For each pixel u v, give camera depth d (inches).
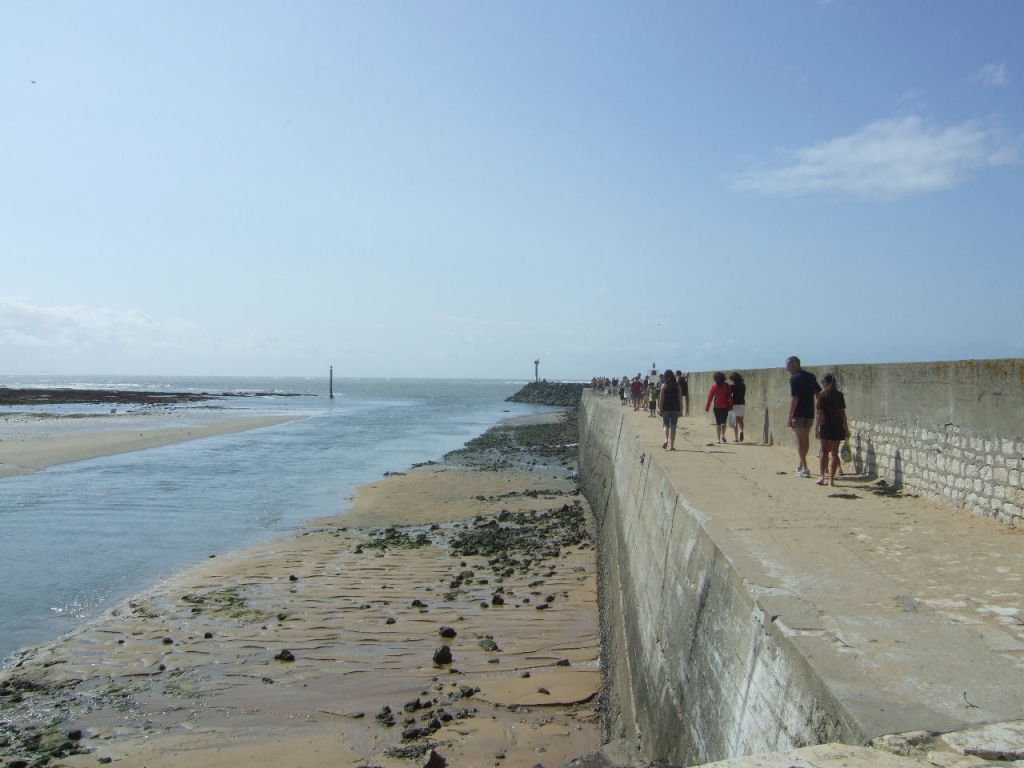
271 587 490.0
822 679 139.3
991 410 279.9
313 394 4975.4
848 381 417.4
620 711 309.9
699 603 240.8
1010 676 140.6
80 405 2827.3
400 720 311.3
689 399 968.3
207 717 313.1
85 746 289.3
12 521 685.9
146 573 522.6
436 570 537.0
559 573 529.3
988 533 256.8
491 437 1695.4
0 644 391.9
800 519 277.9
